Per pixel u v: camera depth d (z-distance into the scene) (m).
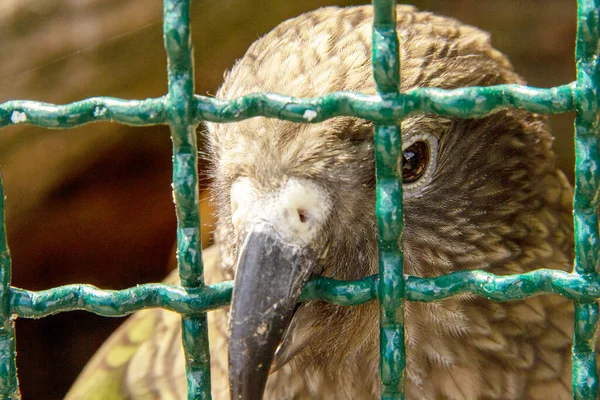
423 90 0.51
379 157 0.52
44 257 1.00
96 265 1.04
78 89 0.83
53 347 1.02
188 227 0.52
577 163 0.50
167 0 0.51
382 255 0.52
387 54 0.51
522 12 0.98
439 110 0.51
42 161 0.88
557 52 0.99
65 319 1.02
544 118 0.60
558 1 0.97
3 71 0.80
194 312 0.53
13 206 0.91
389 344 0.52
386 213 0.52
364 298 0.53
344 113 0.52
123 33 0.81
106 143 0.91
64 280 1.03
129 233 1.03
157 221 1.03
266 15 0.87
